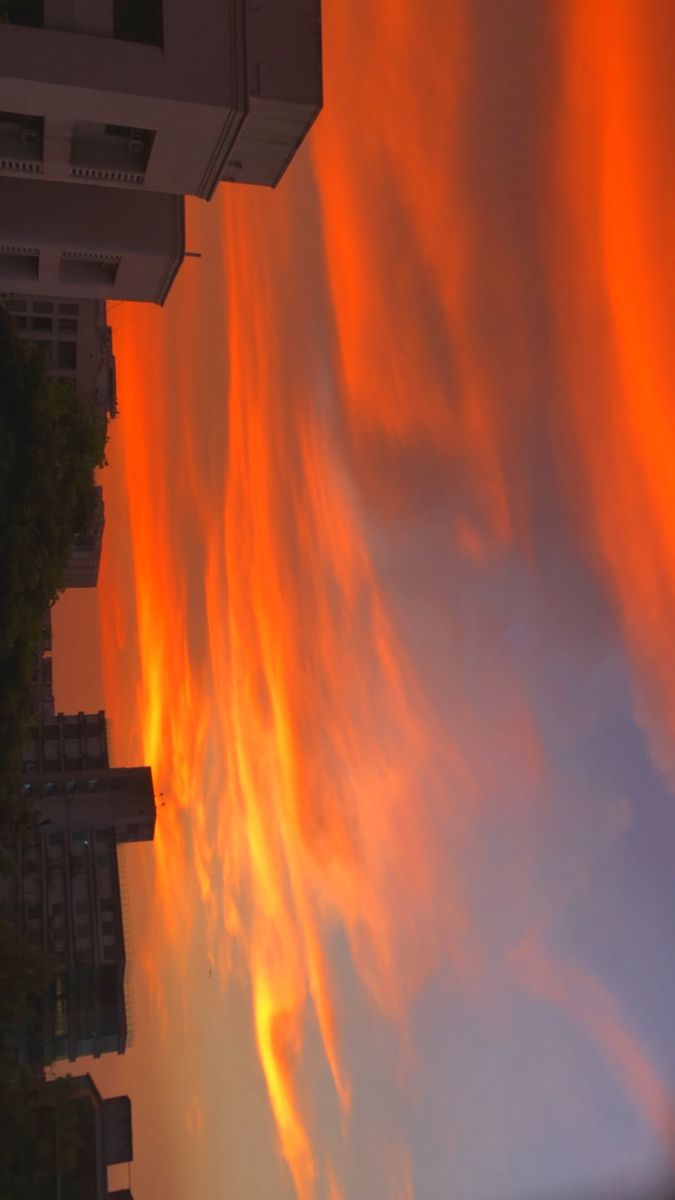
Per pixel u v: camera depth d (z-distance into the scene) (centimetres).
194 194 4594
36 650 5256
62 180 4438
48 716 12556
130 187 4500
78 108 3806
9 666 4719
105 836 10006
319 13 4025
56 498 4844
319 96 4031
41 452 4569
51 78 3647
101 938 9462
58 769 11712
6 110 3797
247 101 3931
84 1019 8244
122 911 9650
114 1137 7131
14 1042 7956
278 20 3972
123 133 4166
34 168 4278
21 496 4566
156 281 5550
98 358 7994
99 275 5512
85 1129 6794
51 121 3909
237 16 3912
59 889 9619
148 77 3784
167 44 3812
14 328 4709
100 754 11944
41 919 9438
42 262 5225
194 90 3853
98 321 7856
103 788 10262
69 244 4997
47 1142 4981
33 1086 5150
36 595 4825
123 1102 7250
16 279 5359
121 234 5069
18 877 9556
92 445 5475
